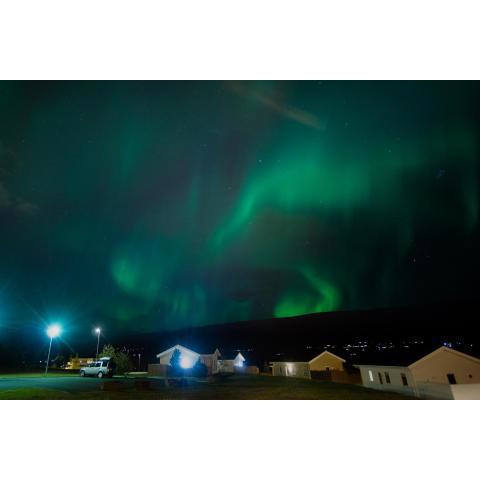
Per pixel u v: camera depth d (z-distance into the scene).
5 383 23.88
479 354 23.70
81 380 26.97
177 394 18.28
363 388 22.98
